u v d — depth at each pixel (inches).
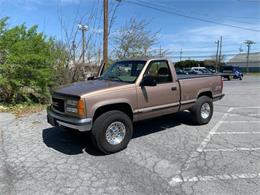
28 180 154.1
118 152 199.3
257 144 218.5
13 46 369.1
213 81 290.2
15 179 155.4
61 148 208.7
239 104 443.2
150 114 219.9
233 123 293.4
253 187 145.5
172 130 261.7
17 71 377.4
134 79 213.5
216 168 170.4
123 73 231.8
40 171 166.2
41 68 396.5
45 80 399.5
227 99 513.7
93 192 140.2
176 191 141.4
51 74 416.2
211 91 287.4
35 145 215.6
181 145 215.9
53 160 184.2
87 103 180.2
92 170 167.6
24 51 373.7
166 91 230.7
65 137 237.0
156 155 193.3
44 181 152.7
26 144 218.1
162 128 269.0
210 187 145.6
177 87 241.9
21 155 193.6
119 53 621.9
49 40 434.3
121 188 144.5
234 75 1368.1
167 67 237.3
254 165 175.0
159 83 228.1
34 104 398.6
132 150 203.8
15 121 297.1
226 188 144.4
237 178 156.4
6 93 389.4
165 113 234.1
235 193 138.9
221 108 398.9
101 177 157.9
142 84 210.4
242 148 208.7
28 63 380.5
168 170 167.5
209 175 160.4
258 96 568.7
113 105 198.5
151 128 269.1
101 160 184.2
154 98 220.5
